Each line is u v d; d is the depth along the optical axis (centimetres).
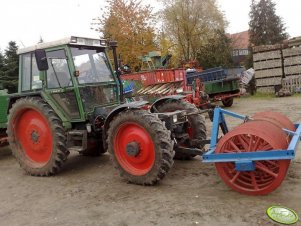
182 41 2675
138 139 491
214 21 2692
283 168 401
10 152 813
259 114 516
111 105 609
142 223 379
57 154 562
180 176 522
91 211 422
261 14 3731
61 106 581
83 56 590
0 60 1914
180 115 545
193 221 372
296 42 1727
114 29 2030
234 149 439
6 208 457
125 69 723
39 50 538
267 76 1805
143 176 486
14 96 630
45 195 494
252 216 371
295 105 1263
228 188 458
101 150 678
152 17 2125
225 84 1391
